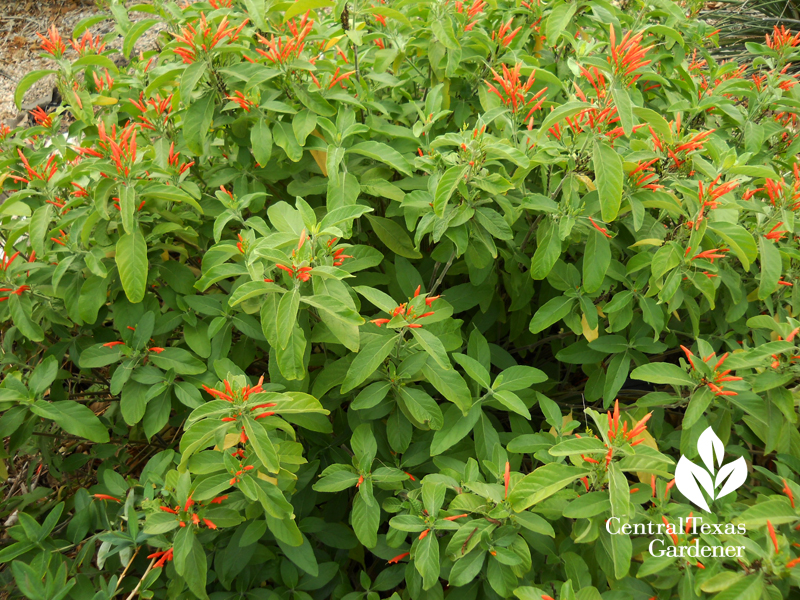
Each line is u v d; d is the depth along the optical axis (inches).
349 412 80.5
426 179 88.6
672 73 106.0
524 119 89.2
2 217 90.4
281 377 75.7
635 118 69.4
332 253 70.1
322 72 88.6
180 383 77.9
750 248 68.5
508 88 79.6
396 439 77.2
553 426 77.8
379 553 75.6
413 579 69.5
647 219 87.1
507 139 77.3
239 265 70.1
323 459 88.3
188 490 63.8
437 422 72.1
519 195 90.4
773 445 69.3
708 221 70.2
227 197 78.3
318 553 84.0
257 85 81.8
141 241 73.1
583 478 61.2
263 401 59.9
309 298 60.5
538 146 78.4
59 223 80.6
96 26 282.0
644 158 75.2
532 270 77.8
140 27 93.4
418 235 75.0
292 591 76.5
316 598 82.4
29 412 77.0
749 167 68.9
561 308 82.6
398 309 65.2
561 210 76.0
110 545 68.0
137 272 72.7
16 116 231.3
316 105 81.0
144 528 63.4
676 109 94.5
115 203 78.5
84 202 79.5
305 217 67.3
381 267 101.1
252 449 66.4
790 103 94.1
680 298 79.8
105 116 100.4
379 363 68.2
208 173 93.9
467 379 84.7
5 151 99.5
